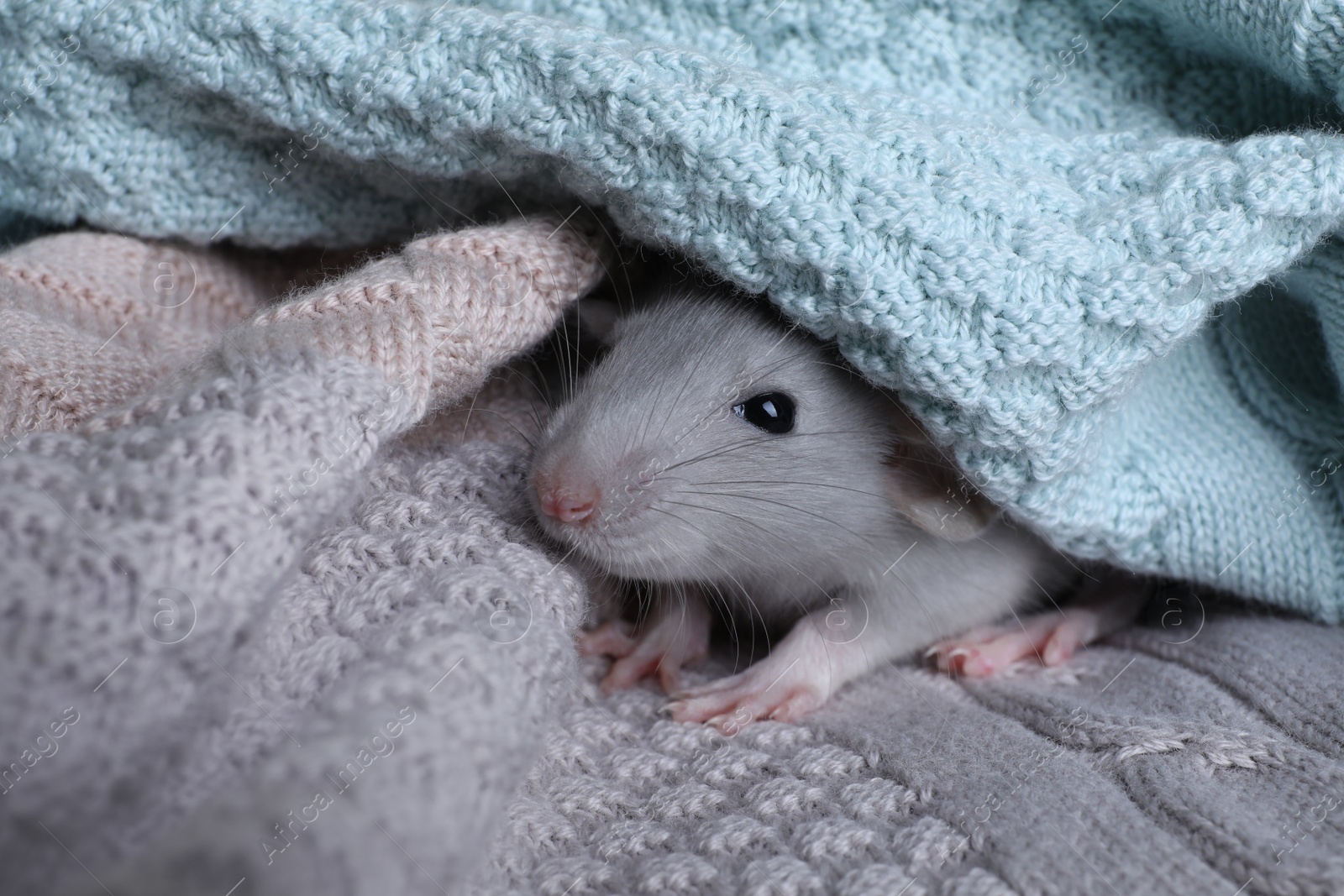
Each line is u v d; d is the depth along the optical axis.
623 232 0.18
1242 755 0.17
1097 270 0.16
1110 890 0.15
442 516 0.17
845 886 0.15
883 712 0.18
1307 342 0.19
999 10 0.18
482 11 0.17
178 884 0.13
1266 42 0.17
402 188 0.19
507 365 0.19
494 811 0.14
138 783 0.14
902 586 0.20
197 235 0.19
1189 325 0.17
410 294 0.17
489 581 0.16
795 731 0.18
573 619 0.17
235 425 0.15
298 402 0.15
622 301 0.20
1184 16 0.18
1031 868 0.15
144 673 0.14
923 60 0.18
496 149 0.18
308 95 0.17
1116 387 0.17
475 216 0.19
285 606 0.16
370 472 0.16
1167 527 0.18
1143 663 0.19
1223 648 0.19
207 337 0.18
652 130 0.17
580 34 0.17
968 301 0.16
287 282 0.20
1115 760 0.17
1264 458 0.19
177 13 0.17
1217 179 0.17
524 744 0.15
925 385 0.17
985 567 0.20
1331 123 0.18
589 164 0.17
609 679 0.19
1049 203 0.17
